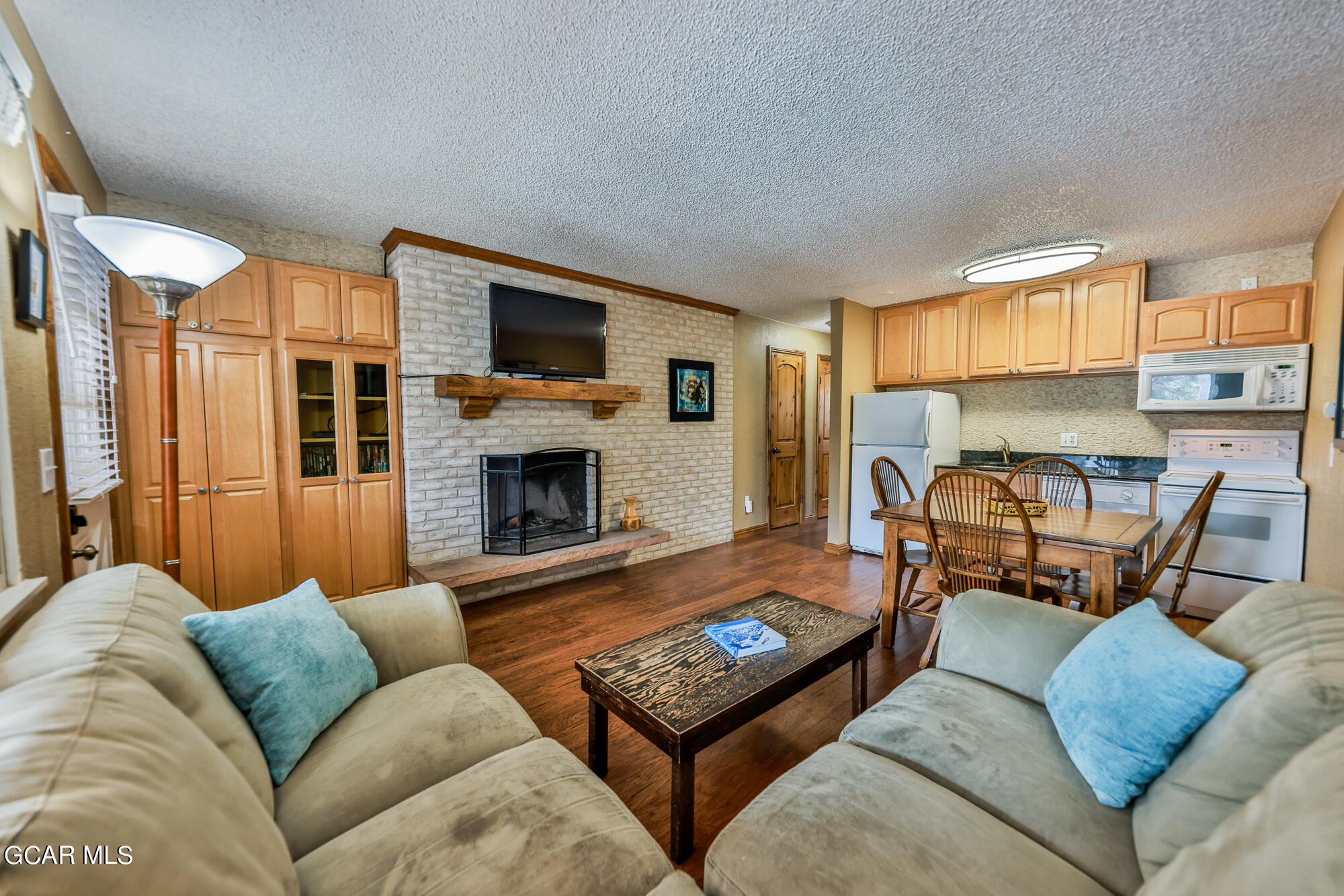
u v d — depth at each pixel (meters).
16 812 0.49
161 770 0.64
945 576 2.42
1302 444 3.16
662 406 4.52
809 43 1.53
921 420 4.25
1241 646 1.05
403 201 2.62
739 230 3.00
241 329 2.68
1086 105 1.83
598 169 2.28
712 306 4.84
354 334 2.99
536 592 3.58
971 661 1.52
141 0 1.35
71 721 0.63
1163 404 3.47
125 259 1.40
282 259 2.94
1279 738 0.78
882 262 3.57
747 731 1.96
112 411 2.29
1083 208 2.70
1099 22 1.44
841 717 2.05
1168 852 0.83
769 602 2.14
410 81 1.70
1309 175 2.33
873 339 4.96
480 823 0.95
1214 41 1.51
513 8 1.39
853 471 4.66
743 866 0.91
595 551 3.58
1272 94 1.75
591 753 1.68
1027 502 2.58
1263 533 2.99
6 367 1.25
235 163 2.22
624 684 1.49
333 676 1.28
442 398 3.27
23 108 1.29
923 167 2.27
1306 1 1.35
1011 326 4.11
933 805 1.00
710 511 4.96
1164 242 3.20
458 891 0.82
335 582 2.98
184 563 2.56
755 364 5.48
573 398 3.62
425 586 1.72
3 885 0.43
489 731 1.27
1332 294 2.70
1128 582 2.41
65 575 1.59
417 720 1.27
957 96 1.78
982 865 0.86
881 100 1.80
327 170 2.29
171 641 1.02
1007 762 1.13
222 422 2.64
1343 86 1.70
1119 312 3.66
